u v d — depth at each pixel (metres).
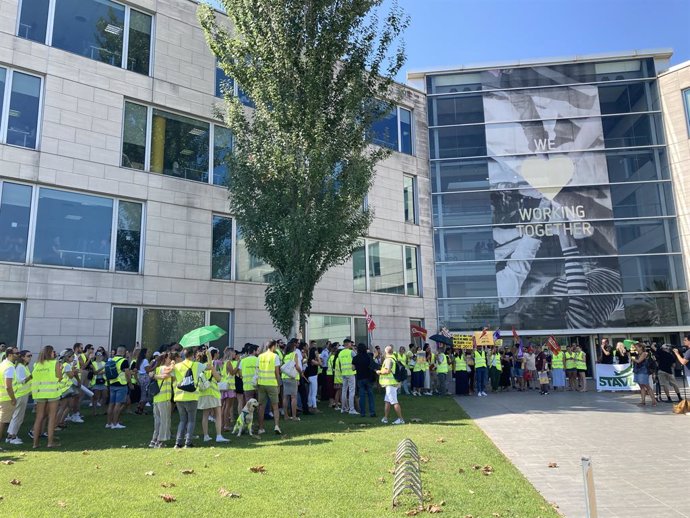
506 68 30.86
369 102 17.56
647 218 28.58
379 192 26.27
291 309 15.54
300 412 13.93
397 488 5.62
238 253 19.55
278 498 5.82
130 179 17.25
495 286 28.31
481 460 7.80
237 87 20.44
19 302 14.81
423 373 19.03
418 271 27.61
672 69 29.30
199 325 18.23
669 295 27.70
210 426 11.74
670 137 29.02
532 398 17.52
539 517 5.32
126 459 7.95
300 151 16.06
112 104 17.22
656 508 5.71
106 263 16.53
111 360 11.78
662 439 9.57
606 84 30.27
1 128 15.12
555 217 28.98
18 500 5.73
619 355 19.95
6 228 14.90
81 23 17.06
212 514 5.28
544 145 29.86
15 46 15.50
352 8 16.48
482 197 29.39
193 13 19.69
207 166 19.34
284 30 15.98
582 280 28.20
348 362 14.05
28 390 10.20
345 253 16.83
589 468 3.82
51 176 15.66
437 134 30.33
